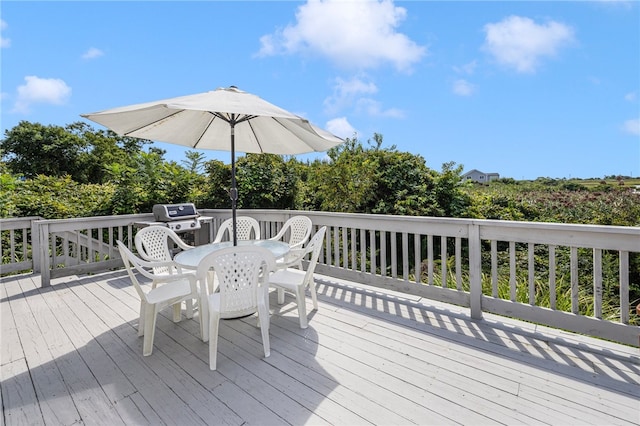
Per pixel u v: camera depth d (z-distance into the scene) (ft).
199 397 6.27
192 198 21.34
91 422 5.65
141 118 8.68
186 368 7.27
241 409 5.91
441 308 10.42
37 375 7.06
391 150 27.99
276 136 11.25
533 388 6.40
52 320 9.94
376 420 5.61
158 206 15.28
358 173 24.71
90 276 14.58
